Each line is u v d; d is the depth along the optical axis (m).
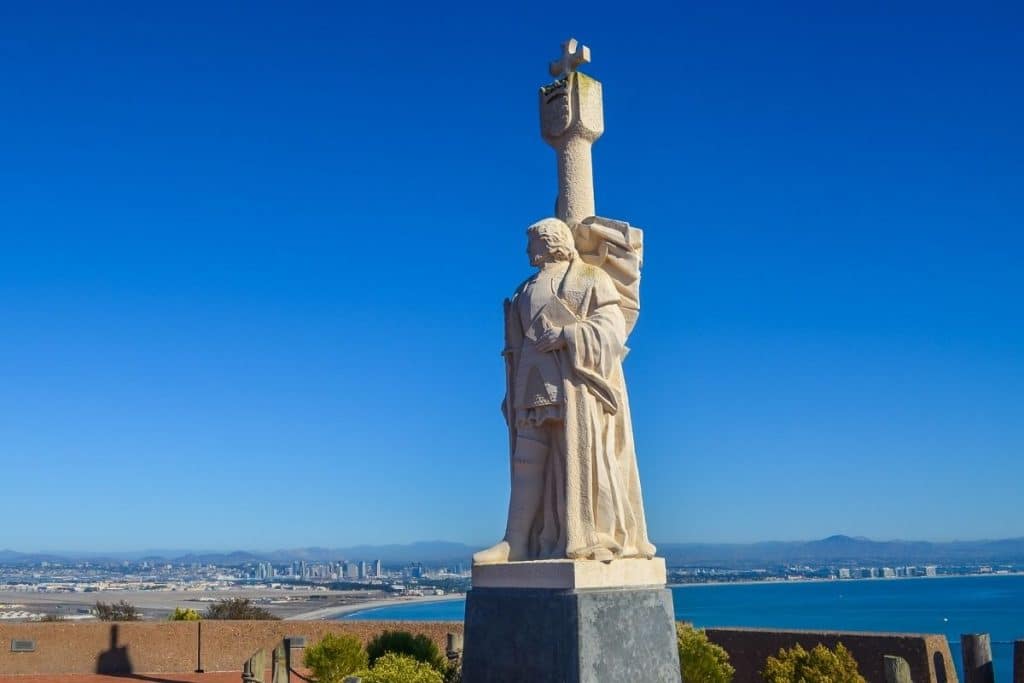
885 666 12.86
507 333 11.10
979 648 13.84
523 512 10.28
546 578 9.38
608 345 10.12
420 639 17.61
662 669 9.49
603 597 9.16
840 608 136.00
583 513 9.74
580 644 8.86
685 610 131.75
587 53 11.80
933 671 15.96
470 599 10.08
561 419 10.11
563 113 11.52
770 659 15.75
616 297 10.48
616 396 10.10
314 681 17.48
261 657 17.78
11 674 23.77
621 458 10.20
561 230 10.88
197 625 25.39
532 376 10.41
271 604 150.88
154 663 24.88
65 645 24.44
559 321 10.36
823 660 15.38
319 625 25.42
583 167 11.48
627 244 10.73
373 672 15.23
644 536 10.19
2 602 123.19
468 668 9.93
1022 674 14.49
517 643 9.45
